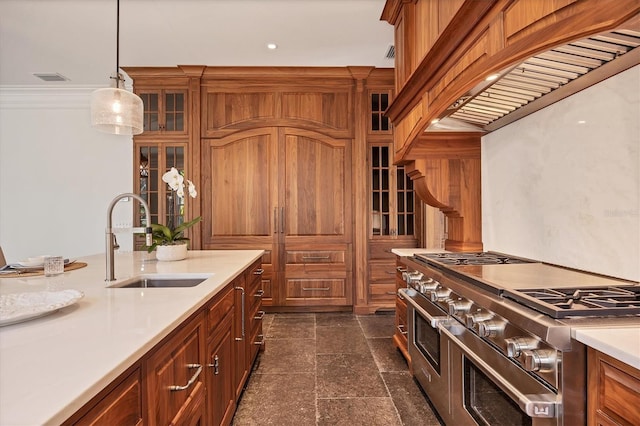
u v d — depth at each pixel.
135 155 3.81
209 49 3.28
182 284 1.74
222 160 3.79
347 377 2.32
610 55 1.21
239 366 1.95
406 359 2.42
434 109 1.81
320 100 3.81
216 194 3.79
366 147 3.81
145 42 3.12
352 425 1.80
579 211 1.52
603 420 0.79
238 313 1.93
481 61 1.36
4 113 4.14
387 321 3.52
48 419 0.49
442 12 1.83
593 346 0.80
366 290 3.78
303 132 3.80
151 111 3.79
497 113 1.95
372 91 3.81
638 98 1.23
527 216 1.89
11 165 4.16
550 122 1.70
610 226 1.35
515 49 1.15
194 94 3.74
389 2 2.48
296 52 3.35
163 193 3.81
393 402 2.02
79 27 2.85
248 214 3.80
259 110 3.80
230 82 3.78
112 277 1.56
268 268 3.79
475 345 1.33
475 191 2.37
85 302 1.16
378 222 3.86
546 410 0.88
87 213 4.15
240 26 2.87
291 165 3.81
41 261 1.95
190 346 1.17
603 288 1.18
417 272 2.03
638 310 0.94
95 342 0.80
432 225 3.76
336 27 2.89
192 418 1.18
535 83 1.50
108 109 2.04
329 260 3.80
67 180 4.16
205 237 3.78
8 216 4.16
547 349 0.91
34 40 3.06
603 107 1.38
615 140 1.32
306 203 3.81
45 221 4.16
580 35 0.95
